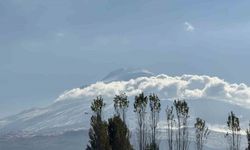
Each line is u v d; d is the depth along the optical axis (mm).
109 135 144000
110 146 140500
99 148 139250
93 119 142125
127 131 146375
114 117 145625
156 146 168000
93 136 141000
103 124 141250
